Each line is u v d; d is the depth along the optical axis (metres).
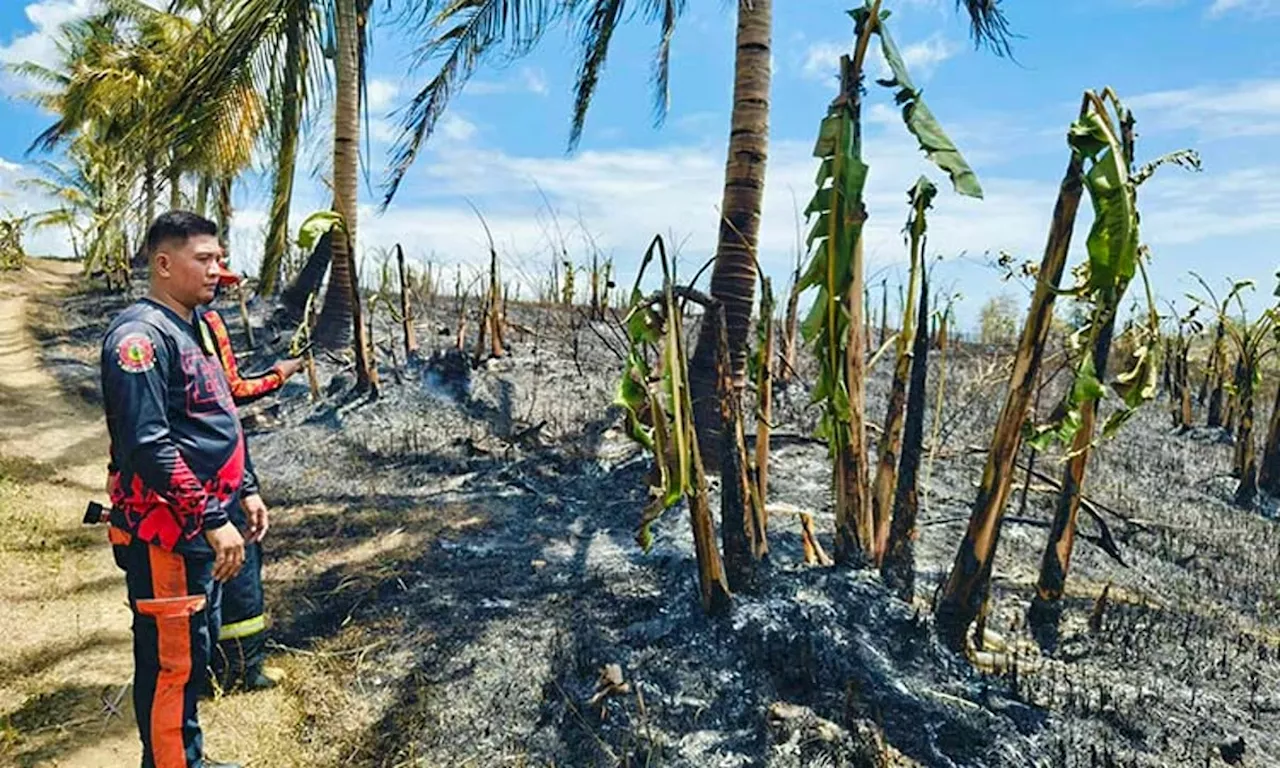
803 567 3.10
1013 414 2.65
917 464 2.94
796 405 6.78
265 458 6.01
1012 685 2.70
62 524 4.64
